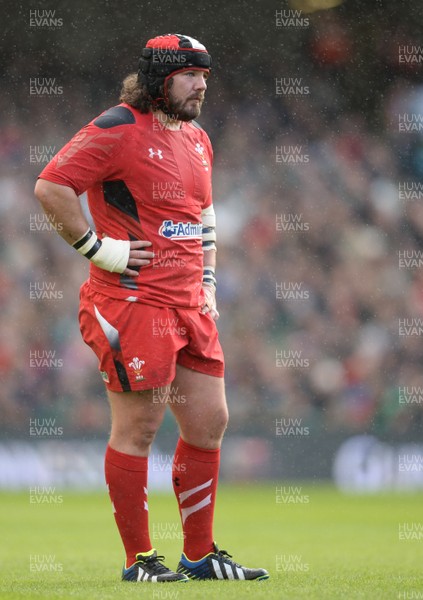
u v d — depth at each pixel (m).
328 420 62.72
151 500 52.69
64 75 73.81
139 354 18.91
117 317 18.98
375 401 68.19
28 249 70.88
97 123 18.89
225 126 77.00
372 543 32.88
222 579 19.69
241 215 74.31
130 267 18.95
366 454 62.03
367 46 76.69
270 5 72.81
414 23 75.94
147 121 19.17
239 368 68.56
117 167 18.94
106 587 17.97
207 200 20.59
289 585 18.28
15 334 67.38
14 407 64.25
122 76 73.88
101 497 55.47
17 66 73.19
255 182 76.00
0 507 49.34
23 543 32.28
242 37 74.50
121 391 19.16
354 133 77.81
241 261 72.75
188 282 19.36
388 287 73.81
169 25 71.00
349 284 73.25
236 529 38.88
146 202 19.08
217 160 76.12
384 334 71.62
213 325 19.92
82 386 65.44
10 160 72.94
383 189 77.12
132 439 19.28
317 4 74.38
